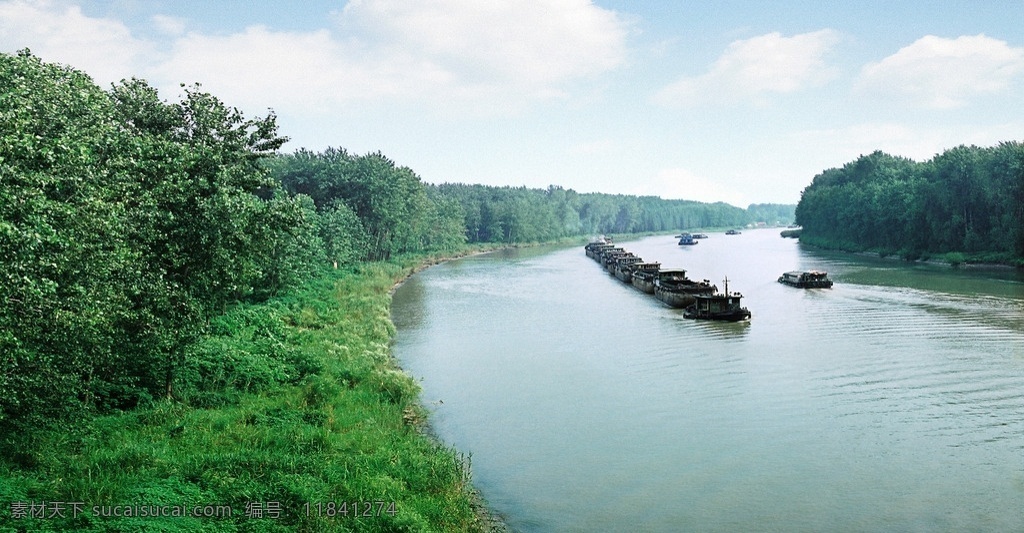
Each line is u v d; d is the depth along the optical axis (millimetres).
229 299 39156
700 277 81812
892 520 18766
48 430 17766
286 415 22578
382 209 95438
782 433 25750
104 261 17609
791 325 48000
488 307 59188
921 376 33000
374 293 62719
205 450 18250
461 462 21875
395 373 31250
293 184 100375
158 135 24547
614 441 25047
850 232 132500
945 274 78312
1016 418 26734
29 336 16156
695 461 23094
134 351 21891
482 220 166625
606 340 43906
